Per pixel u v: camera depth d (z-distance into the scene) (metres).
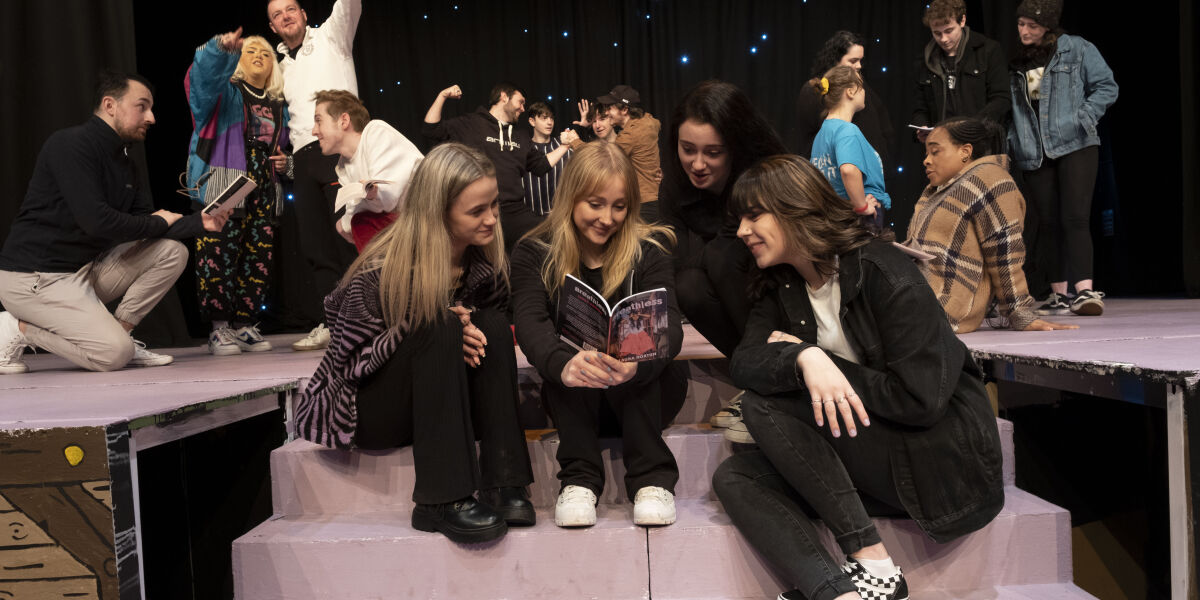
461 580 1.67
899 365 1.48
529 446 1.89
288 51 3.47
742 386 1.61
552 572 1.67
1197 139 4.16
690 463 1.90
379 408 1.73
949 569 1.67
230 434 2.04
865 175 2.66
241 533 2.03
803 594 1.52
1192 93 4.14
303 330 4.94
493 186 1.68
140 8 4.22
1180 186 4.87
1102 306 3.09
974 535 1.66
